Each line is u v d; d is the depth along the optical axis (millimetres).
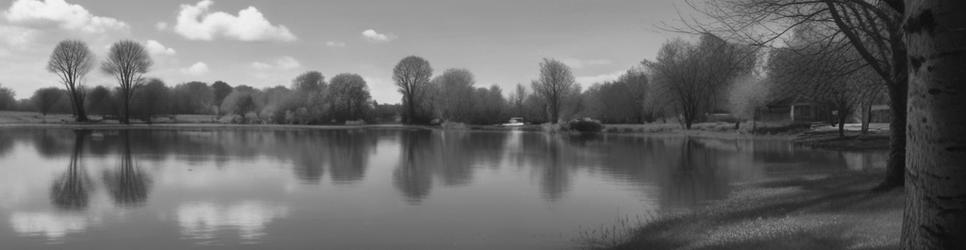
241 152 35438
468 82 105312
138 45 87875
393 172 24438
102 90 90438
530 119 113625
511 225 13500
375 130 83812
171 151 35656
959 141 3914
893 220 9180
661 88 65688
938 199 4039
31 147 38094
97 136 53188
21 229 13055
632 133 66938
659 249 10445
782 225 10344
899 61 12656
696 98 63594
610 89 92312
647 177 22422
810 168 23391
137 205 16062
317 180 21547
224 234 12680
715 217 12617
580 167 26484
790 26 13539
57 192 18328
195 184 20266
